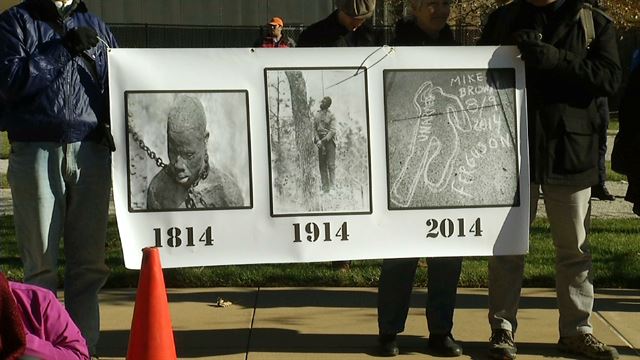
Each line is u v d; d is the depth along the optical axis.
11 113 4.63
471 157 5.21
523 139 5.22
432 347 5.56
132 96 4.89
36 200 4.69
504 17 5.36
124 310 6.52
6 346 3.08
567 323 5.48
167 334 4.20
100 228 4.91
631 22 21.88
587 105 5.20
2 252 8.10
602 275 7.29
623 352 5.58
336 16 5.87
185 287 7.23
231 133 5.02
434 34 5.39
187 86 4.95
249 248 5.07
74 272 4.92
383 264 5.47
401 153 5.16
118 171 4.91
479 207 5.23
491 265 5.44
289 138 5.07
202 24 28.62
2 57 4.55
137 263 4.96
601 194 11.58
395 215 5.18
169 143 4.95
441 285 5.49
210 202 5.02
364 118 5.12
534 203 5.40
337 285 7.26
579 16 5.18
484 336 5.90
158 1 28.44
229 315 6.41
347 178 5.13
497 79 5.20
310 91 5.07
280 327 6.12
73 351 3.45
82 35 4.57
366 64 5.11
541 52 4.99
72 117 4.64
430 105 5.17
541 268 7.45
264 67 5.03
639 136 5.54
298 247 5.11
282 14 28.78
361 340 5.82
